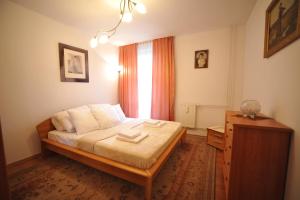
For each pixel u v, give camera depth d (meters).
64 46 2.74
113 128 2.52
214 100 3.31
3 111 2.01
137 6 1.88
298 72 1.02
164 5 2.18
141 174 1.39
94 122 2.46
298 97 1.02
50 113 2.57
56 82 2.65
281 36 1.25
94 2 2.10
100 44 3.59
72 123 2.34
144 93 4.00
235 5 2.21
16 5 2.09
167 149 1.92
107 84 3.88
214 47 3.20
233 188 1.25
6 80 2.02
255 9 2.18
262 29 1.85
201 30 3.18
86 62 3.21
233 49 3.04
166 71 3.58
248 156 1.20
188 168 2.00
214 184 1.68
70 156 1.99
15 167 2.04
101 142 1.85
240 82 3.06
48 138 2.35
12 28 2.06
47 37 2.49
